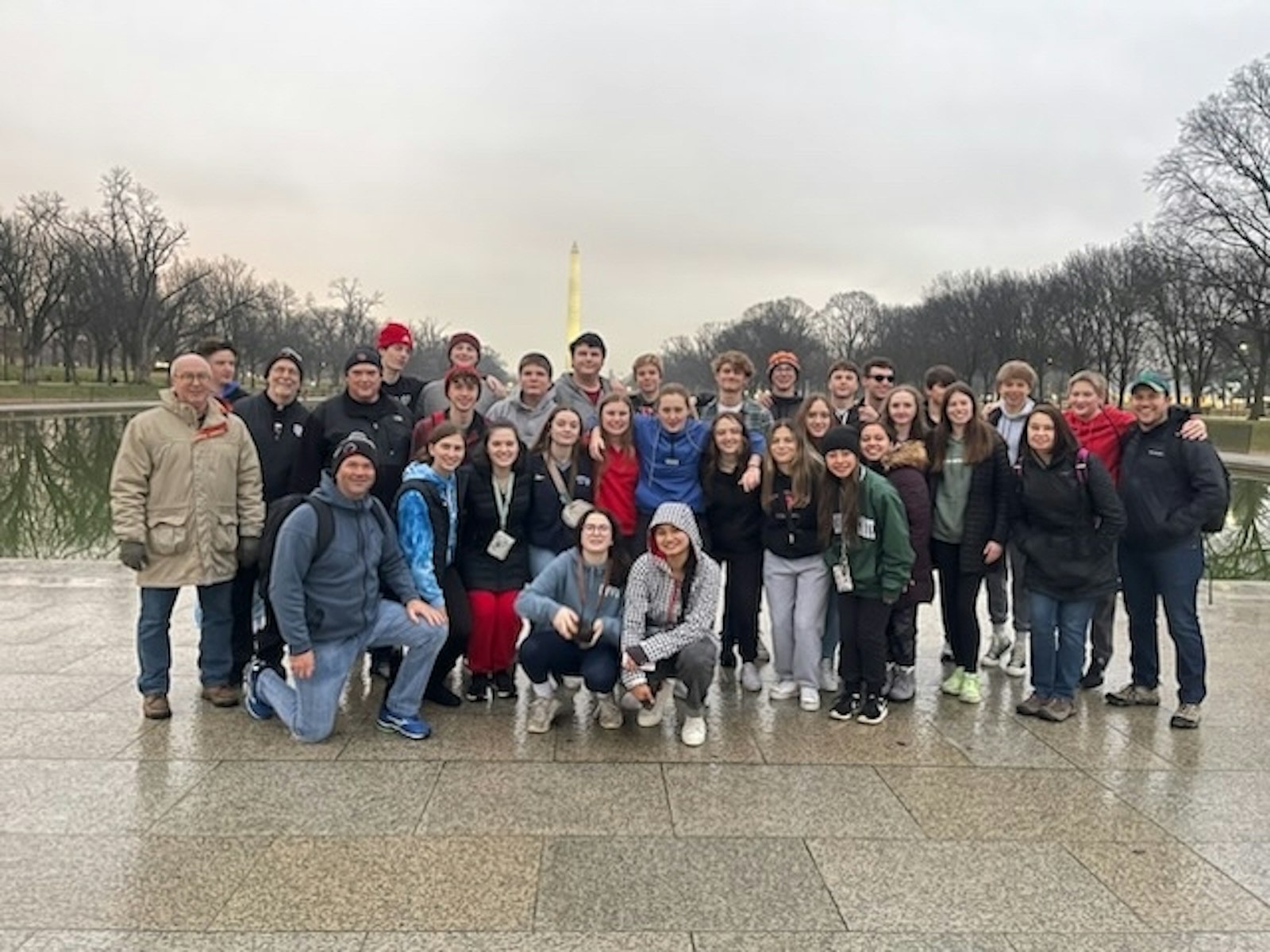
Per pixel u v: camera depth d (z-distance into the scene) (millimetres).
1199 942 3396
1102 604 6504
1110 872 3889
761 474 6121
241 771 4785
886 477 6160
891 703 6125
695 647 5211
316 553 5141
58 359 88438
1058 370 63562
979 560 6074
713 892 3674
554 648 5355
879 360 7887
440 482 5676
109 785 4594
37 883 3660
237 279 76062
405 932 3357
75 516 17891
